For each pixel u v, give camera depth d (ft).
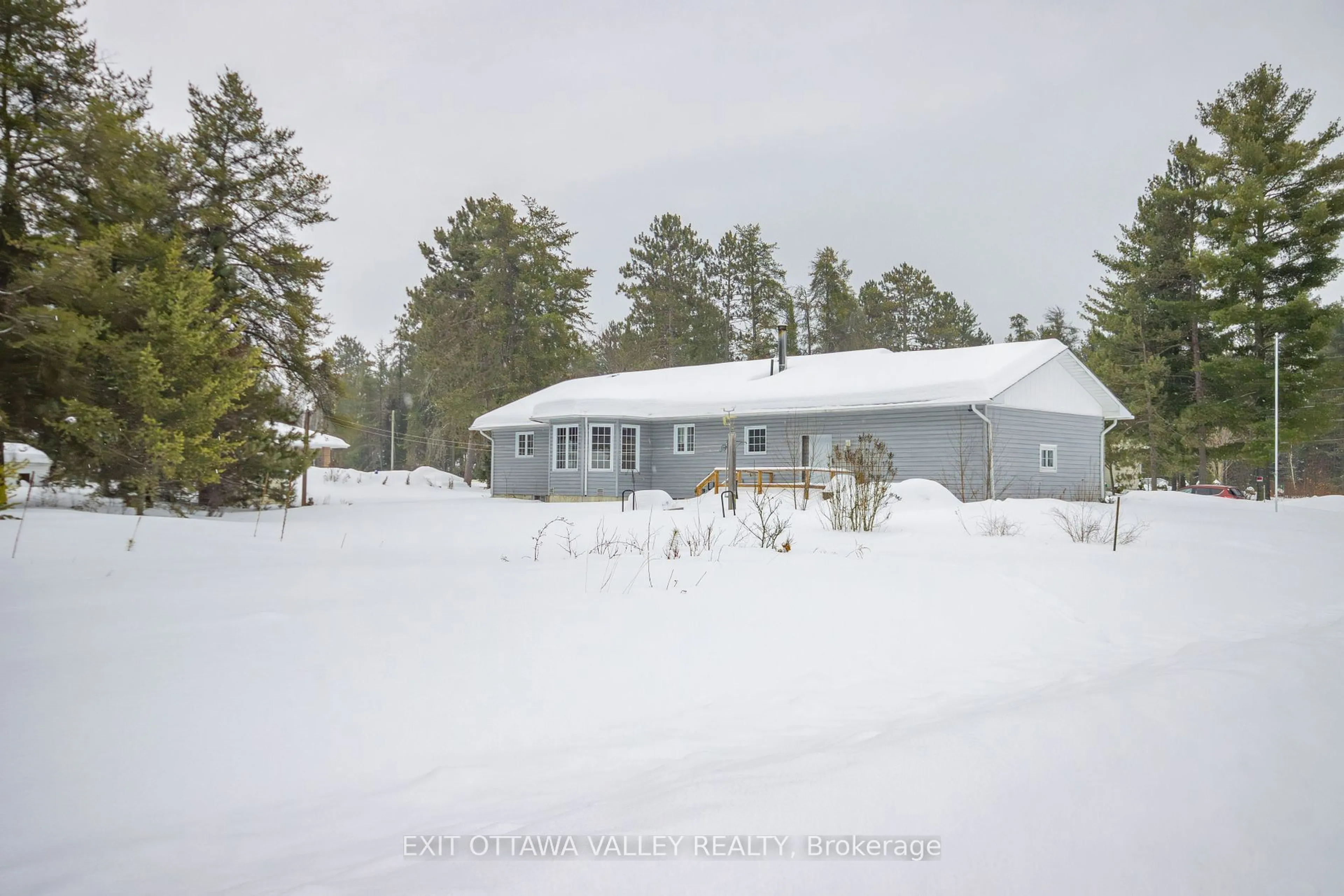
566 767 10.79
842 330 198.70
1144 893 6.84
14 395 48.88
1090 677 15.49
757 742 11.75
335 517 58.65
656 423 90.89
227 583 21.94
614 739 11.98
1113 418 88.63
